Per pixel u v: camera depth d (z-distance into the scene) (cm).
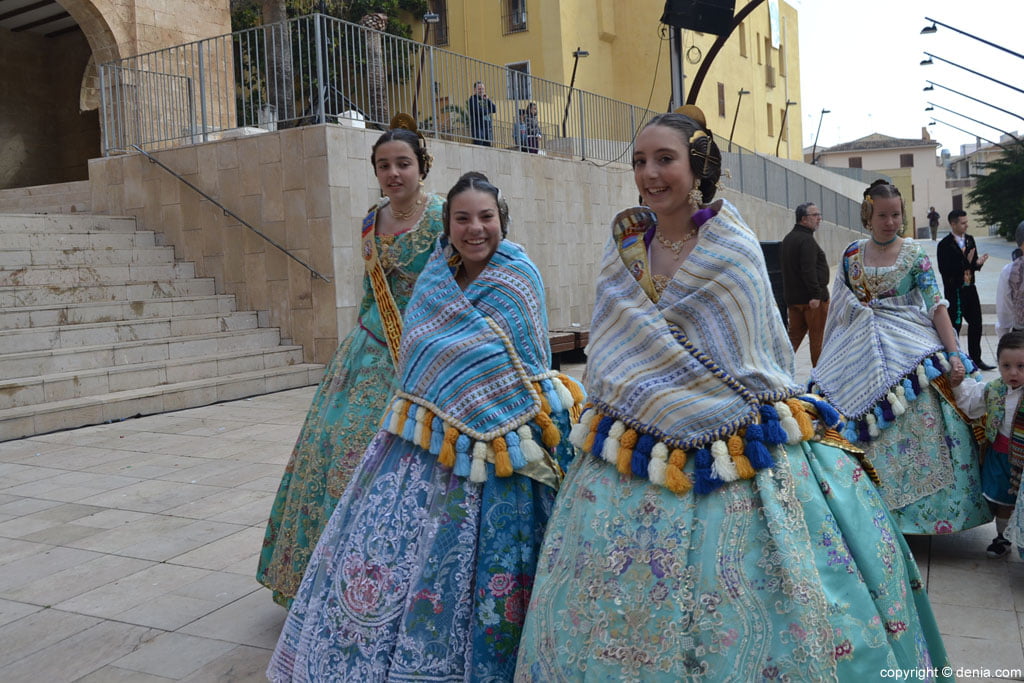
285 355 1060
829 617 203
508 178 1373
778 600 202
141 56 1322
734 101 3117
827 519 215
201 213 1148
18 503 554
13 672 322
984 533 462
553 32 2473
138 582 411
